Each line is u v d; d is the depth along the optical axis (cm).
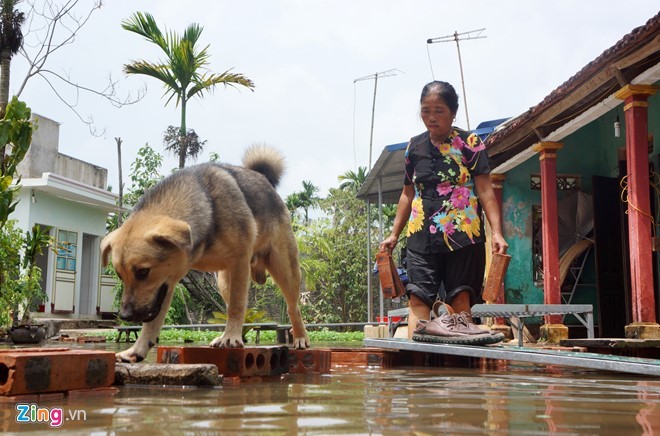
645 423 199
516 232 1166
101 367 300
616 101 803
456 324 443
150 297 354
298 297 491
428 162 485
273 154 501
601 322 1012
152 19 1758
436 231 476
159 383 327
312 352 456
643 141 749
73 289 2055
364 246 2852
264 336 1545
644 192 743
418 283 483
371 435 175
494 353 401
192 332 1581
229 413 220
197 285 1725
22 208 1877
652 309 725
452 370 499
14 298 1309
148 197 383
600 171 1154
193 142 1847
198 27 1812
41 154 2105
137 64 1786
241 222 407
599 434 178
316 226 2878
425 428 187
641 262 730
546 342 946
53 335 1530
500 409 231
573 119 902
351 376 420
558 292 973
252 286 2550
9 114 854
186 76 1805
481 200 486
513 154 1091
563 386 338
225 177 419
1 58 1247
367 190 1670
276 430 183
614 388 327
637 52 705
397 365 577
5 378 265
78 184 1973
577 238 1148
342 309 2838
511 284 1158
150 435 176
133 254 348
